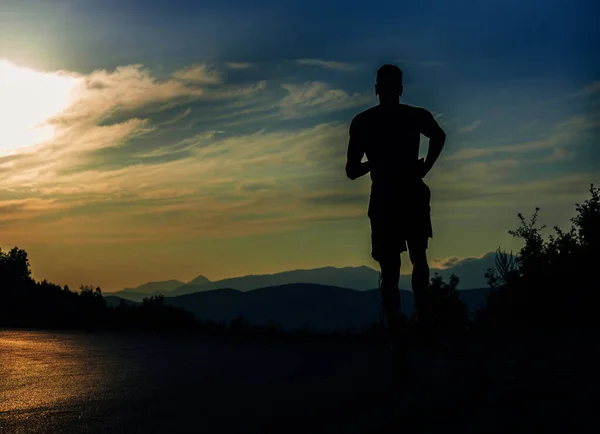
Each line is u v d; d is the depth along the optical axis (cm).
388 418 353
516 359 616
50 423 389
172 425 364
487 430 335
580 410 356
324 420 358
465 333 1199
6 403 467
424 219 539
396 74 553
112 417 403
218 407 419
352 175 562
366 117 554
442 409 388
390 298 521
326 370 632
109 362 791
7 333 1346
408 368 502
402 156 542
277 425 350
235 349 1028
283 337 1347
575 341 770
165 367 718
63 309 1894
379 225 536
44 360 819
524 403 388
